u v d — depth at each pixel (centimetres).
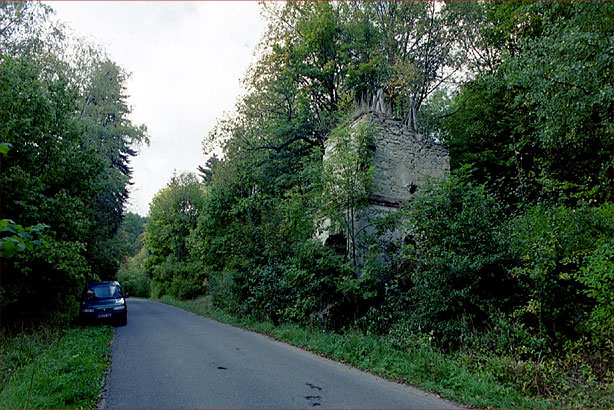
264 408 500
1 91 1032
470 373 628
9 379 617
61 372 639
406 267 1013
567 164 1120
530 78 1007
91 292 1447
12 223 377
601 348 673
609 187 913
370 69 2150
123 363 762
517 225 831
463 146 2014
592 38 870
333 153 1192
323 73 2245
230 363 763
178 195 3794
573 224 747
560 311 741
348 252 1127
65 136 1320
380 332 920
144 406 507
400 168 1245
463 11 2064
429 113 2250
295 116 2320
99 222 2109
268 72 2288
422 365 670
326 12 2158
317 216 1196
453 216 882
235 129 2220
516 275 751
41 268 1166
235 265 1705
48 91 1367
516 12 1677
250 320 1421
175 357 820
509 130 1781
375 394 565
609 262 636
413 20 2217
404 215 1075
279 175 2247
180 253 3778
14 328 1075
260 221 1848
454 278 814
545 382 572
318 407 505
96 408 500
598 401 510
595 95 854
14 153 1089
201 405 511
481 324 790
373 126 1163
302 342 972
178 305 2548
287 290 1284
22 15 1922
